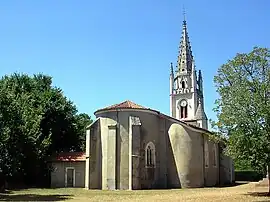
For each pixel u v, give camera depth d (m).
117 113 42.47
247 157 28.00
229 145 29.03
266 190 34.53
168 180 43.69
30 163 46.22
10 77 54.69
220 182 51.62
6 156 35.56
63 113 54.22
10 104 34.19
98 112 43.81
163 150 44.50
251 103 28.42
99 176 41.88
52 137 52.81
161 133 44.88
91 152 42.34
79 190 38.97
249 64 29.92
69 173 45.81
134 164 40.41
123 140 41.59
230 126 29.12
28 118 45.00
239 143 27.97
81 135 60.38
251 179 65.69
